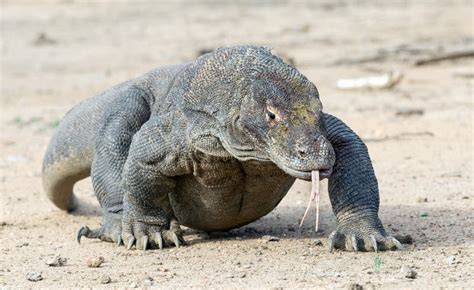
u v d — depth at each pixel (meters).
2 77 72.88
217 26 100.94
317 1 124.44
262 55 24.81
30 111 58.44
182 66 29.42
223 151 25.06
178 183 27.39
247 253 26.59
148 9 120.12
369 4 118.38
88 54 83.88
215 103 24.83
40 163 44.09
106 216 28.94
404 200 33.19
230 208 27.14
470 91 57.47
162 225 27.80
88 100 32.38
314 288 22.52
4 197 37.12
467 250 25.83
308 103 23.84
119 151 28.86
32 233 31.09
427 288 22.33
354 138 26.69
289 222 30.86
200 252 27.02
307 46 82.88
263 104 23.77
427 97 56.31
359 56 74.19
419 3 116.56
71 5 126.38
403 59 71.94
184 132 25.88
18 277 24.98
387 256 25.34
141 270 25.08
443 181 36.25
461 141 43.94
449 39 81.56
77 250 28.03
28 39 95.12
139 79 30.12
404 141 44.59
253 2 125.38
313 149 22.77
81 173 32.28
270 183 26.19
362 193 26.20
